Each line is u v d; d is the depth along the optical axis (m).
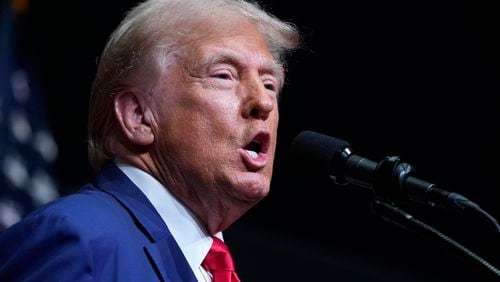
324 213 14.93
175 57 6.46
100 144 6.73
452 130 13.75
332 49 14.49
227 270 6.53
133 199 6.36
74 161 16.64
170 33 6.50
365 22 14.30
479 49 13.52
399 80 14.16
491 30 13.38
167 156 6.40
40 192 14.84
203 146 6.30
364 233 14.61
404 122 14.12
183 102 6.37
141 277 5.82
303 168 6.76
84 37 16.42
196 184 6.36
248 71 6.51
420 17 13.96
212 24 6.57
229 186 6.30
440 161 13.83
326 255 14.77
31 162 14.96
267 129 6.39
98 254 5.65
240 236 15.27
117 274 5.67
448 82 13.78
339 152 6.58
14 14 15.60
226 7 6.77
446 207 5.99
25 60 15.54
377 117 14.30
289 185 15.13
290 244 14.99
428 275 14.08
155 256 6.01
